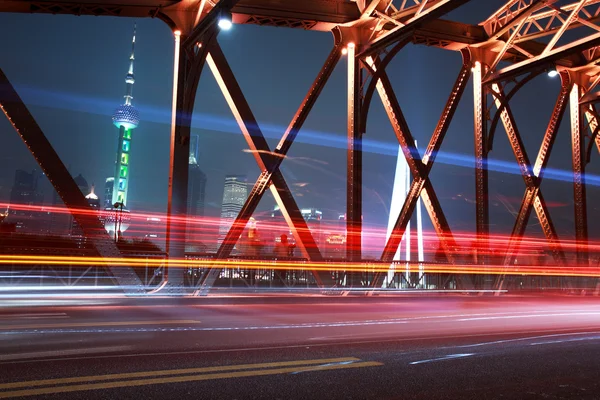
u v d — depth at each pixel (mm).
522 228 20125
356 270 16562
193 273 14312
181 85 14438
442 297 17312
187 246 14336
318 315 10664
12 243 13688
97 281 14188
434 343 7125
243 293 15266
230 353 5969
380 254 19062
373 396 4207
